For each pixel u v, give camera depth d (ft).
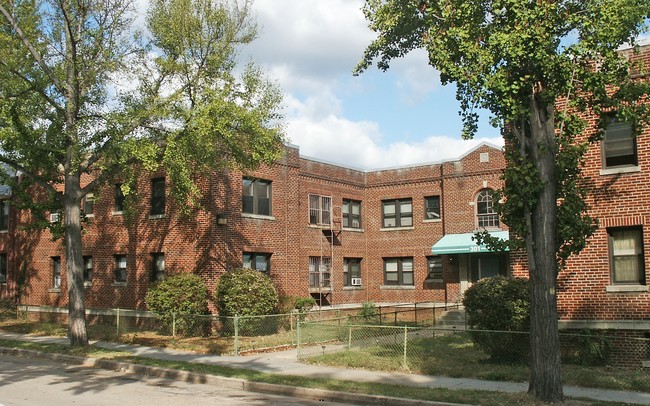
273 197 87.30
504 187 37.29
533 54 34.32
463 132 38.58
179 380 47.37
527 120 37.22
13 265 104.63
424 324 87.35
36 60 59.47
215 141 62.59
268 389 42.32
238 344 61.52
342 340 69.21
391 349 59.26
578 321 52.54
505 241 38.01
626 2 34.50
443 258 101.14
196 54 62.34
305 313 76.33
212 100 58.34
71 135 60.49
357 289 108.47
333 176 105.50
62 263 96.32
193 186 60.34
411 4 40.32
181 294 71.56
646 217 51.13
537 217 35.45
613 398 35.76
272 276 85.71
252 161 66.18
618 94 36.96
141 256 83.41
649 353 49.21
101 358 54.90
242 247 80.84
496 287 50.70
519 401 34.37
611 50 35.58
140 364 51.49
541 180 35.22
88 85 60.95
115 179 83.46
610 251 52.75
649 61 52.16
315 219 100.94
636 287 50.83
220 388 43.86
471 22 36.60
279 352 60.49
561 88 36.22
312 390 40.16
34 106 62.03
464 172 100.73
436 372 46.01
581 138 54.19
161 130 60.90
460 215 100.37
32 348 61.77
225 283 73.05
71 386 42.88
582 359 51.44
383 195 111.24
